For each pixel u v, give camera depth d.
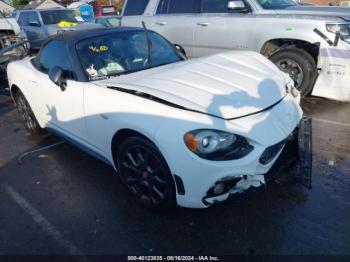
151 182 2.59
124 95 2.58
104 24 13.43
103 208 2.86
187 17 6.18
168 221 2.61
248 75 2.83
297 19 4.80
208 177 2.18
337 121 4.27
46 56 3.72
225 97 2.43
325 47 4.55
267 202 2.72
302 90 4.94
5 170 3.68
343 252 2.20
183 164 2.21
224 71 2.89
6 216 2.87
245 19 5.38
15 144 4.38
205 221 2.57
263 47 5.25
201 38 6.05
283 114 2.53
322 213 2.57
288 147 2.57
